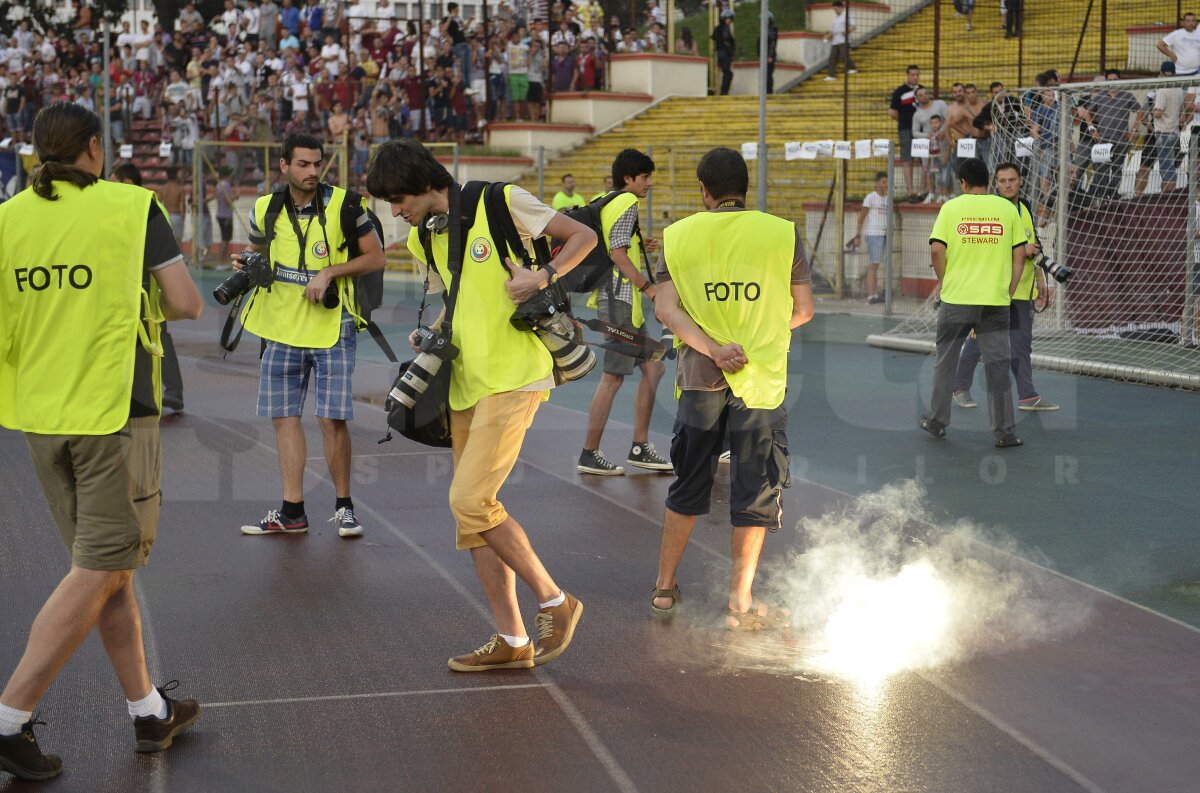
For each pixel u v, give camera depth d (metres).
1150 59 19.69
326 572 5.75
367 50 27.27
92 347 3.61
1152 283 12.50
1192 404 9.91
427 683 4.47
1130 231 12.54
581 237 4.31
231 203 25.19
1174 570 5.72
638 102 26.70
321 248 6.19
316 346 6.21
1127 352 11.95
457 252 4.32
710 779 3.76
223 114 27.02
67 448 3.64
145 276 3.73
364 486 7.39
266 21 27.98
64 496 3.75
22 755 3.67
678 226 5.02
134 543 3.69
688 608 5.27
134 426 3.68
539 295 4.32
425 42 27.53
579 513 6.77
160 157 26.97
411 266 23.75
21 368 3.66
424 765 3.85
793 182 20.27
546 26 27.41
